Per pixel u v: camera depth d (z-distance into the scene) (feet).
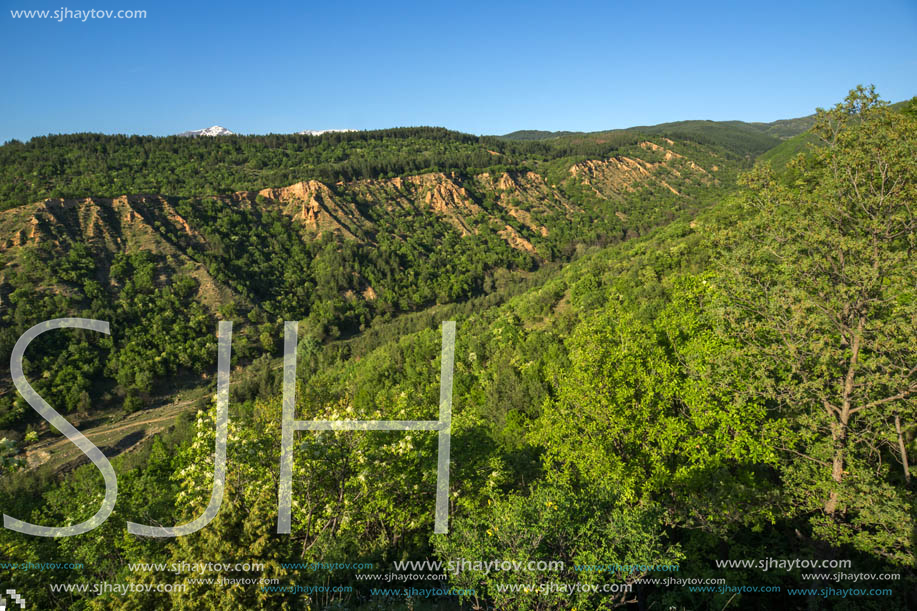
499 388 150.20
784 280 49.47
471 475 58.59
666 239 298.35
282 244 579.89
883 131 44.88
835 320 45.83
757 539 52.11
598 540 34.55
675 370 52.95
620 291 201.57
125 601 27.45
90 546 54.75
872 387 43.29
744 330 50.34
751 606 47.11
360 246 595.06
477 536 33.50
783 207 52.16
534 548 31.53
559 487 43.04
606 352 56.70
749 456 47.16
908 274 41.29
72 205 465.47
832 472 44.16
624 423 50.93
